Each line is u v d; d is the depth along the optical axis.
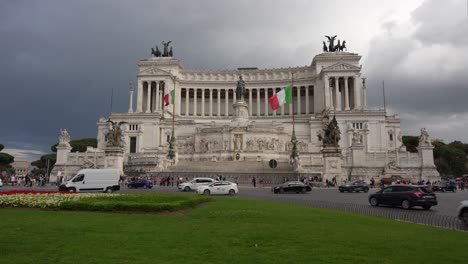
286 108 144.62
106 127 113.19
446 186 58.72
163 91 135.38
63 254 11.95
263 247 13.23
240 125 98.94
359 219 21.56
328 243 13.99
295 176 68.62
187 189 49.78
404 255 12.32
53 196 27.03
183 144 101.00
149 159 83.94
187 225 17.94
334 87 131.00
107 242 13.75
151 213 22.50
